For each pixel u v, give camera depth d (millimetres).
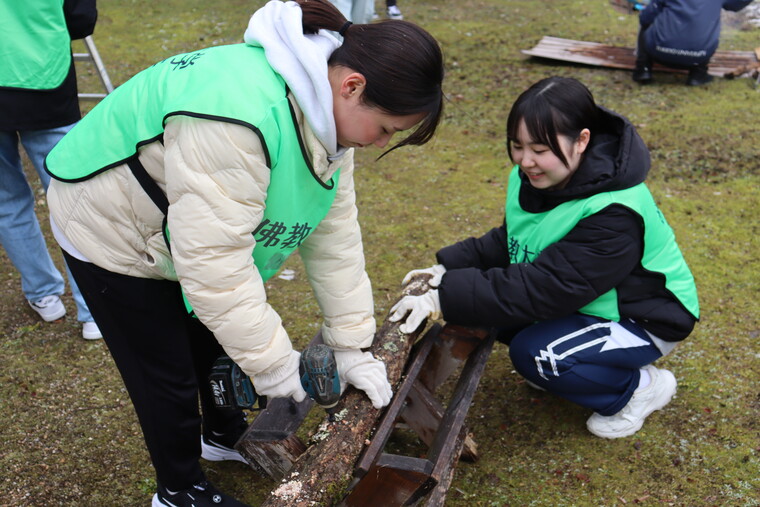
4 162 2979
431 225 4113
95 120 1739
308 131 1611
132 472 2553
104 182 1708
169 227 1593
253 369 1748
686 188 4395
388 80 1515
